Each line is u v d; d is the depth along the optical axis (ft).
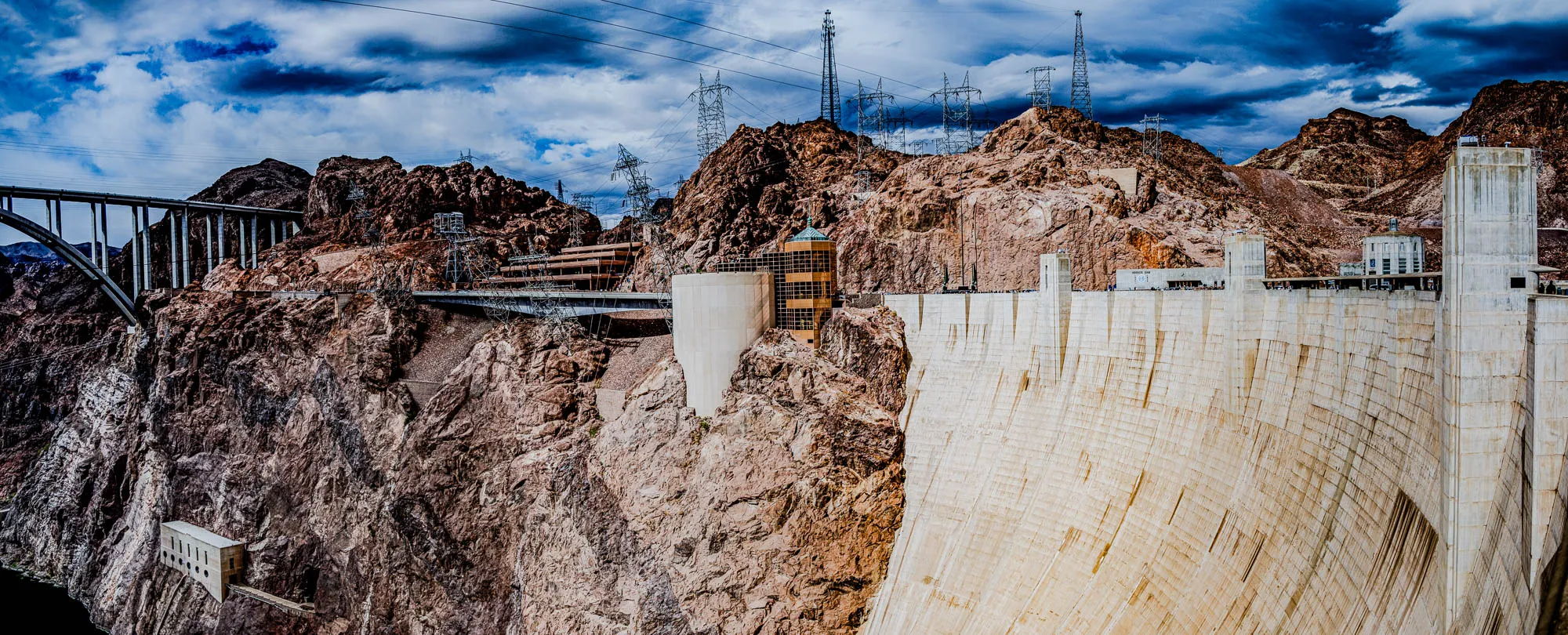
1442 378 179.01
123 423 645.51
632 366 456.45
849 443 350.64
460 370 484.33
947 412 351.05
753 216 563.89
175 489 581.12
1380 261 290.76
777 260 399.65
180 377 592.60
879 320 380.78
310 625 498.28
